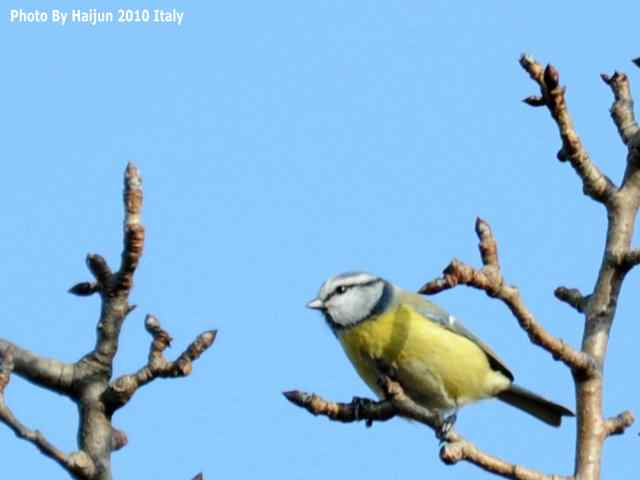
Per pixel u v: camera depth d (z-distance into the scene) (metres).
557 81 9.20
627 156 9.98
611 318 9.59
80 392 7.69
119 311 7.82
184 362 7.74
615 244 9.70
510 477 8.22
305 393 8.73
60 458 7.00
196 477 7.53
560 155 9.84
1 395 6.79
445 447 8.16
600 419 8.98
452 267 8.27
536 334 8.78
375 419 9.14
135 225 7.64
